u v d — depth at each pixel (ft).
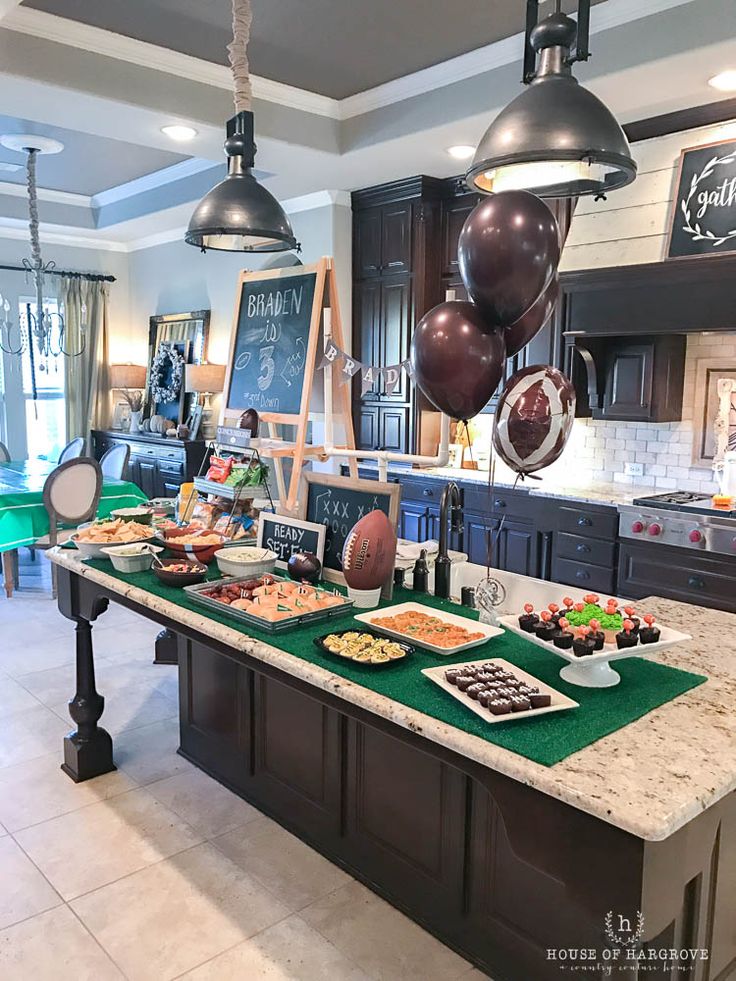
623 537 13.29
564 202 14.16
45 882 7.73
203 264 23.85
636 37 10.75
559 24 6.08
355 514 7.89
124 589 7.92
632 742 4.50
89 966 6.64
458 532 7.52
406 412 18.02
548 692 5.01
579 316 14.05
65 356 25.82
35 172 20.03
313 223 19.10
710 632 6.82
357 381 19.20
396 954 6.82
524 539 15.06
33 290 25.12
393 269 17.94
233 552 8.34
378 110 14.53
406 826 7.25
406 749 7.16
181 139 14.47
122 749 10.52
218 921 7.21
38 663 13.57
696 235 12.33
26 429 25.41
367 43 12.41
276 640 6.29
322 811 8.20
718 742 4.51
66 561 9.14
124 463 19.84
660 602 7.93
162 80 12.89
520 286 5.76
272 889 7.67
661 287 12.80
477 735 4.56
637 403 13.96
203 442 22.39
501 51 12.39
